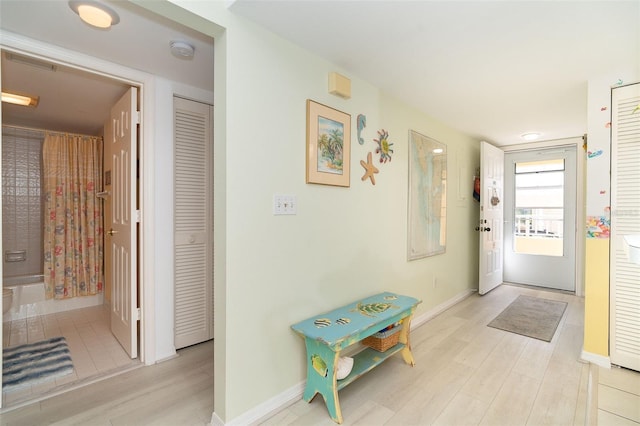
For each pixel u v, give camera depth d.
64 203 3.42
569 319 3.15
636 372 2.13
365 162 2.36
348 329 1.74
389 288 2.64
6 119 3.24
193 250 2.51
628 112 2.12
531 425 1.62
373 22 1.60
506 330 2.87
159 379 2.02
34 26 1.64
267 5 1.47
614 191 2.20
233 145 1.54
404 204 2.82
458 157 3.76
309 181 1.91
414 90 2.50
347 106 2.19
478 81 2.31
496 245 4.32
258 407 1.67
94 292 3.56
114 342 2.55
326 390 1.69
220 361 1.57
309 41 1.79
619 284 2.20
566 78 2.24
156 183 2.25
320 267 2.02
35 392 1.87
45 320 3.07
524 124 3.43
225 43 1.51
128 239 2.31
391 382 2.01
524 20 1.55
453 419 1.66
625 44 1.76
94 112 3.02
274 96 1.72
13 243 3.54
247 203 1.61
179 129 2.41
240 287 1.59
